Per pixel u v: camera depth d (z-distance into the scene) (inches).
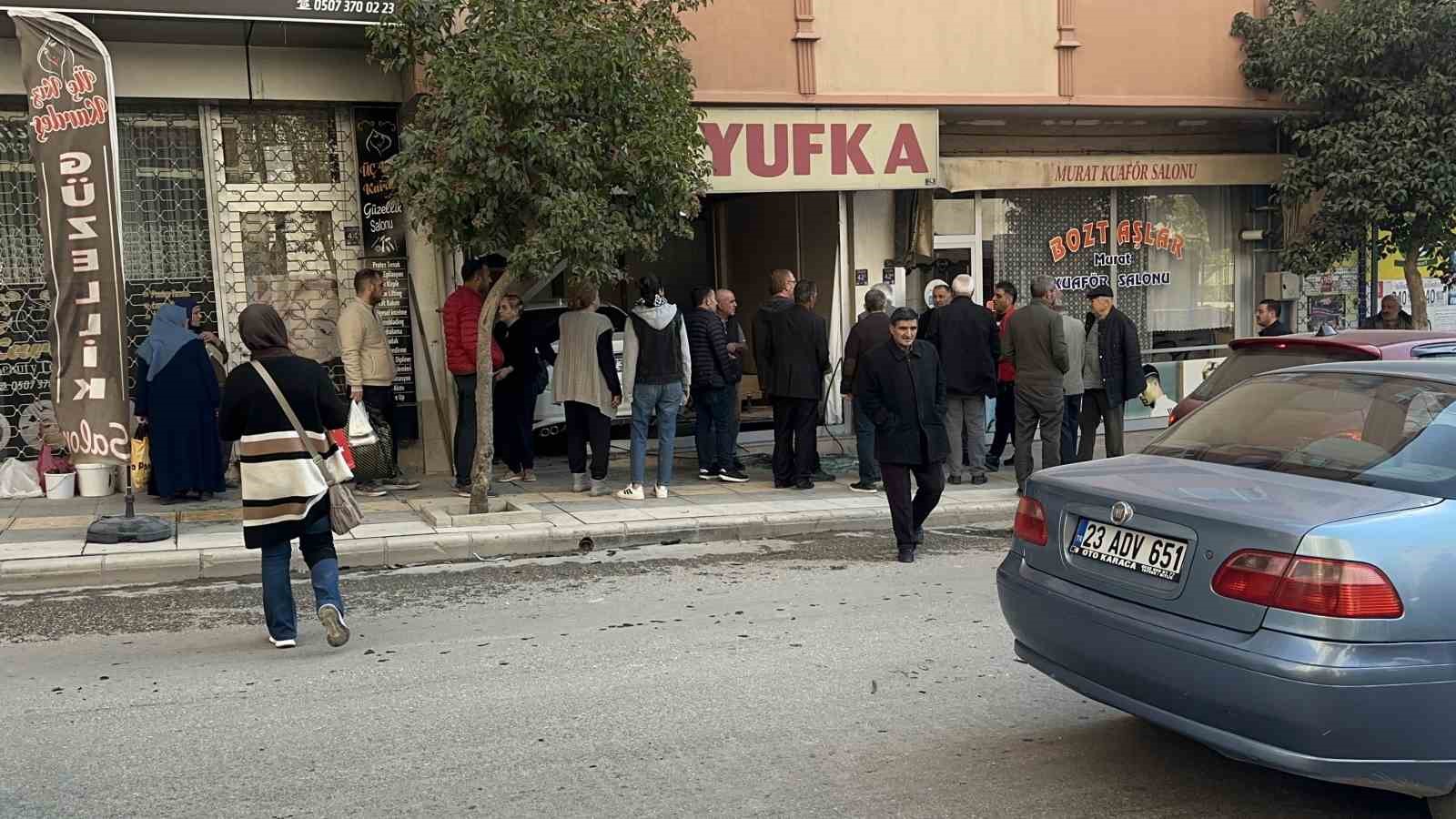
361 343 398.3
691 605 276.8
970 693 211.9
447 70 328.5
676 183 355.3
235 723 196.7
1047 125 551.2
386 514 370.3
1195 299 600.4
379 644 244.5
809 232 539.8
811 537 365.1
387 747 185.8
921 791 168.7
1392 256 603.5
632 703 205.9
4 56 394.9
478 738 189.5
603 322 403.5
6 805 164.4
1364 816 160.6
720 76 459.2
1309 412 178.9
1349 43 509.0
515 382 434.3
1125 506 163.3
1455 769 138.5
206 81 418.0
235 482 418.6
